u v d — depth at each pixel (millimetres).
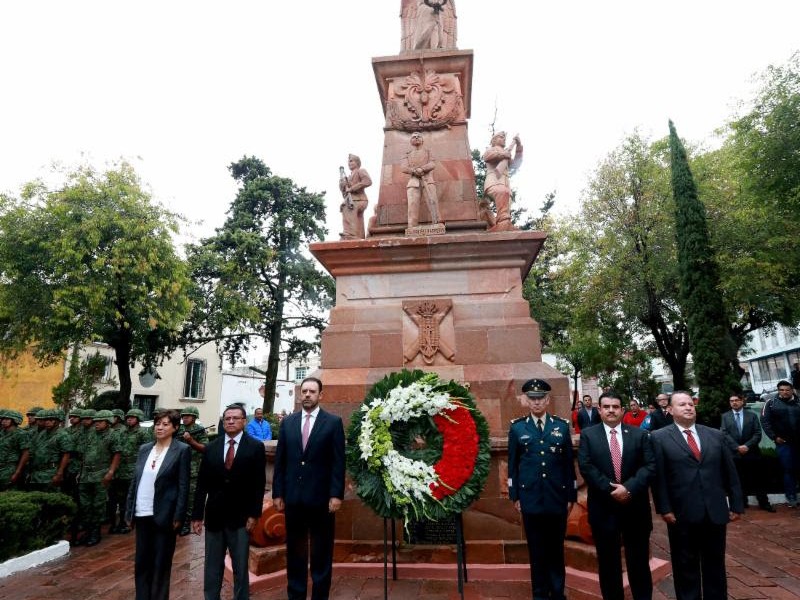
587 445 4375
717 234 17406
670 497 4219
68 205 16047
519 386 6160
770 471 9672
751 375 44656
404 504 4664
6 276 16328
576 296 21734
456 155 7984
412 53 8477
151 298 17328
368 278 7004
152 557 4539
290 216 24375
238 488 4496
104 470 7867
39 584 5711
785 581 5168
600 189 20375
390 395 4992
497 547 5504
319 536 4523
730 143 19359
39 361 18375
